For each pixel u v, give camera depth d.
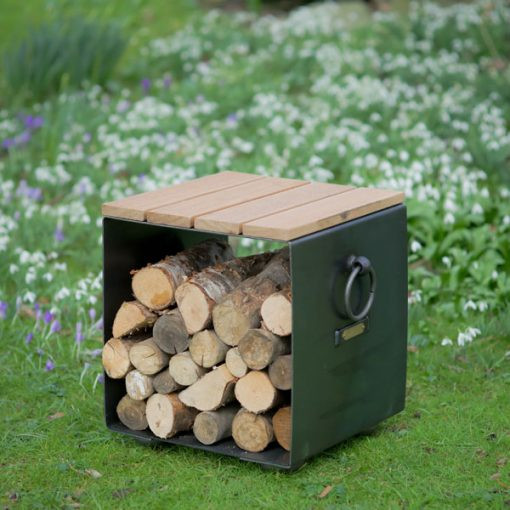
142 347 4.89
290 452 4.54
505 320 6.25
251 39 13.29
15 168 9.12
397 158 8.96
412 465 4.74
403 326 5.11
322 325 4.57
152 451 4.98
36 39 11.40
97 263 7.32
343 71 11.68
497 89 10.56
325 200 4.88
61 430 5.18
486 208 7.42
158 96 11.30
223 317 4.69
